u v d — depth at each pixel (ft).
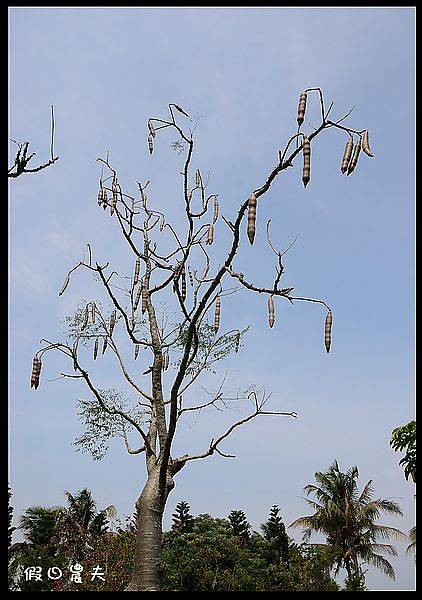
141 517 35.58
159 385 40.47
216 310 32.27
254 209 20.25
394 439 38.81
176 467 37.37
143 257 44.93
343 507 118.32
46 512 77.20
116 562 51.29
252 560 71.67
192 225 39.55
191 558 70.08
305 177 19.83
